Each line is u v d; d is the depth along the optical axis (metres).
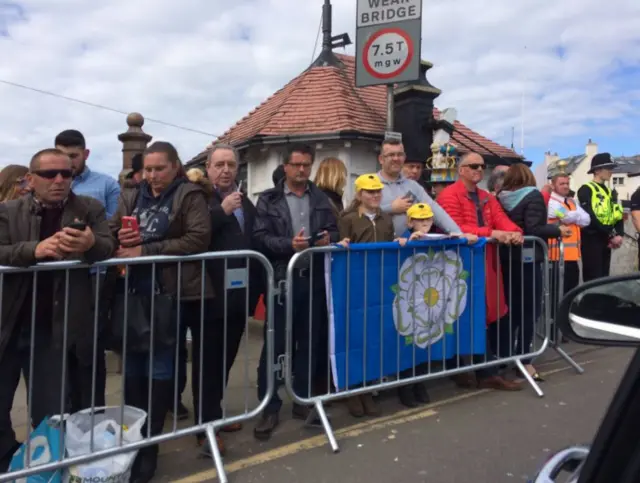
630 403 1.29
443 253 4.11
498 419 3.78
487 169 9.74
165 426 3.68
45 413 2.79
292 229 3.63
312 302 3.67
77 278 2.71
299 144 3.64
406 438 3.48
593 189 6.20
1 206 2.67
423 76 7.66
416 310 3.98
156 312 2.88
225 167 3.54
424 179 6.64
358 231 3.88
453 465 3.10
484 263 4.35
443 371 4.11
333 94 8.41
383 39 5.12
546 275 4.66
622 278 1.40
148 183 3.24
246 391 3.38
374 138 7.58
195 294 3.13
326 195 3.84
